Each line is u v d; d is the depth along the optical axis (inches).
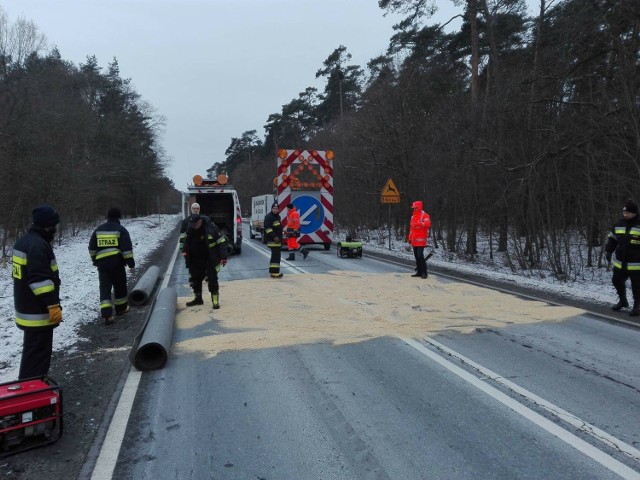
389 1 834.2
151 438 151.6
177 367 216.7
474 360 223.3
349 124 1248.2
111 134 1724.9
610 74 566.6
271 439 150.5
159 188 2637.8
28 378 164.4
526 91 658.2
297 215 644.1
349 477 129.5
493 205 689.6
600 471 131.5
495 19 812.6
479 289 408.2
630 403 175.9
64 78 1263.5
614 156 566.3
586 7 505.7
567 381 197.8
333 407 173.0
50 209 175.3
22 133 847.1
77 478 130.0
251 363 220.1
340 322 290.5
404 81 949.2
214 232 330.0
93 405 176.9
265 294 380.2
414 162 902.4
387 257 701.9
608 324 294.5
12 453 141.6
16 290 171.5
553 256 659.4
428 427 157.4
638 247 318.0
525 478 128.3
